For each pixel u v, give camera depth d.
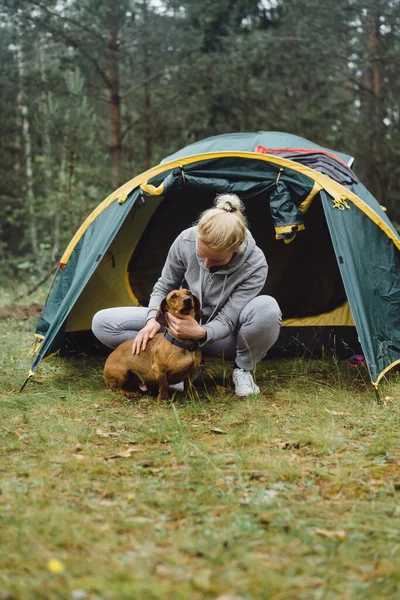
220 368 4.89
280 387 4.36
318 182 4.46
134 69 10.36
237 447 3.14
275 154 5.18
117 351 4.17
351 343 5.32
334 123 10.69
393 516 2.35
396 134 9.95
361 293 4.21
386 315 4.33
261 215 5.64
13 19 9.20
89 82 9.62
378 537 2.18
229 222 3.61
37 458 2.96
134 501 2.46
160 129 10.94
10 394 4.01
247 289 4.00
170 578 1.88
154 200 5.34
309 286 5.53
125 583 1.83
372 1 9.02
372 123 10.03
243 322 4.04
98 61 9.41
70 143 8.64
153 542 2.12
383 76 9.96
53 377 4.57
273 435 3.34
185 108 10.52
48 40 9.52
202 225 3.64
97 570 1.90
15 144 12.29
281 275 5.61
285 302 5.56
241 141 5.70
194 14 9.87
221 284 3.98
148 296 5.44
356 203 4.45
